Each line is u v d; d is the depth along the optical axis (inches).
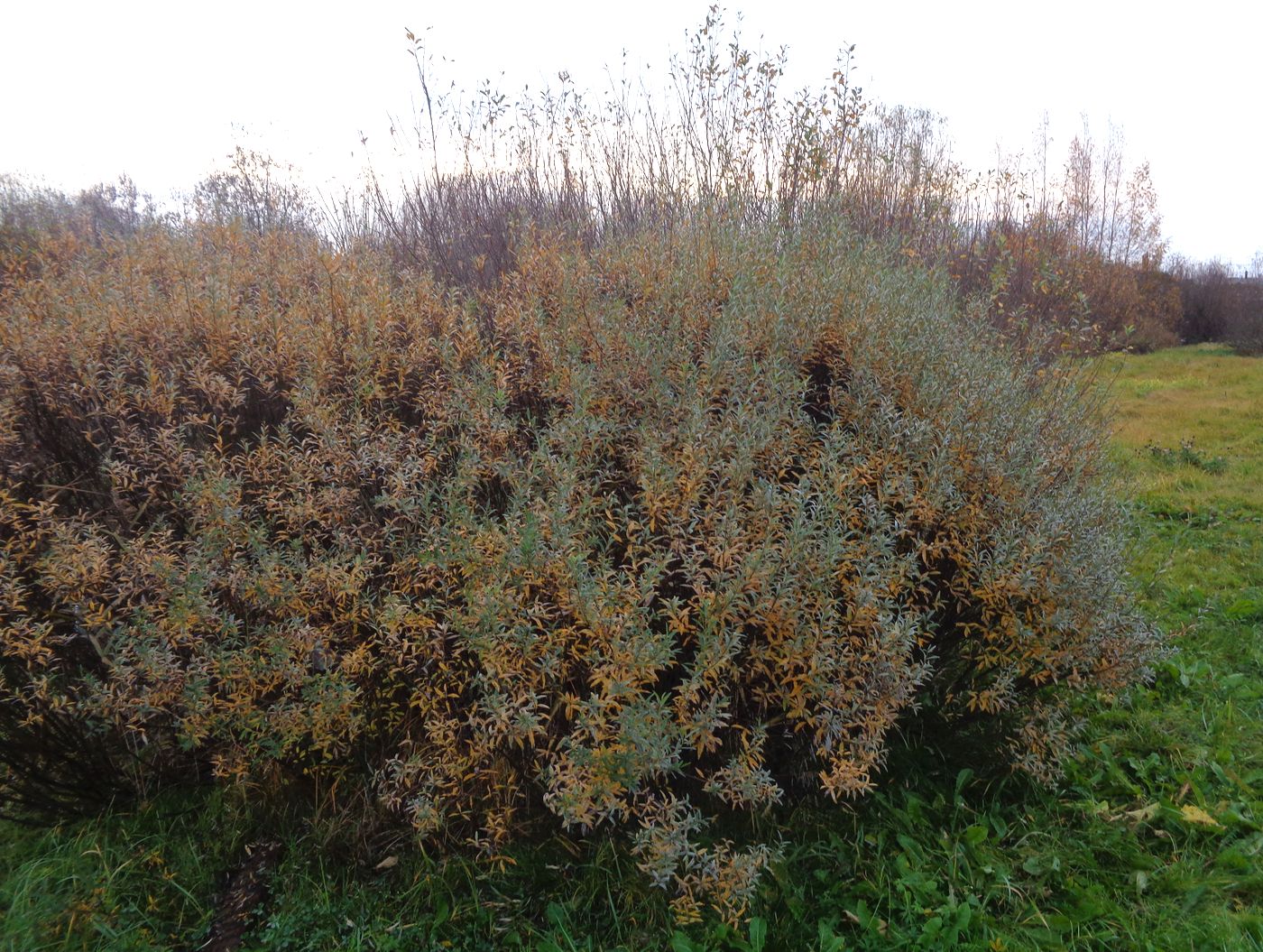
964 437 113.8
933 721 125.3
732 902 92.6
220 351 122.2
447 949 94.8
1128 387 447.5
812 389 123.5
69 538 100.3
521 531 95.3
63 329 121.0
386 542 105.7
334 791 107.4
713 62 193.9
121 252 169.0
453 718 99.4
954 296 177.6
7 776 110.2
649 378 115.3
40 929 95.8
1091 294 310.3
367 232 198.5
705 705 92.7
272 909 100.4
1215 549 220.7
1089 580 110.5
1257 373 498.0
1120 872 106.3
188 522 109.5
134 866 104.6
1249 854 107.5
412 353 122.4
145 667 95.7
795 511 98.2
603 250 157.8
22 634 101.2
